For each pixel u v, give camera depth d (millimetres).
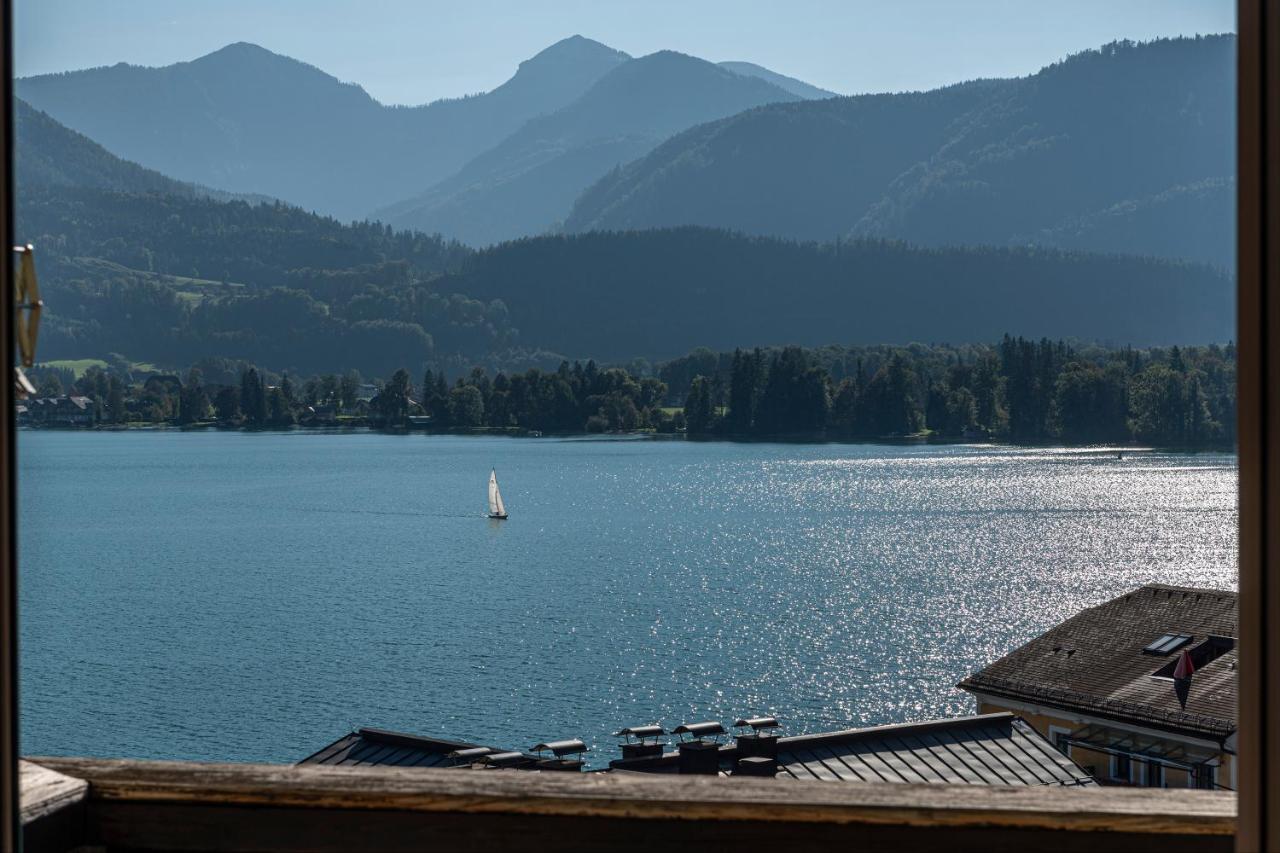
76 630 51031
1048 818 1396
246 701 40375
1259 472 1059
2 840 1081
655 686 41656
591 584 61000
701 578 61938
